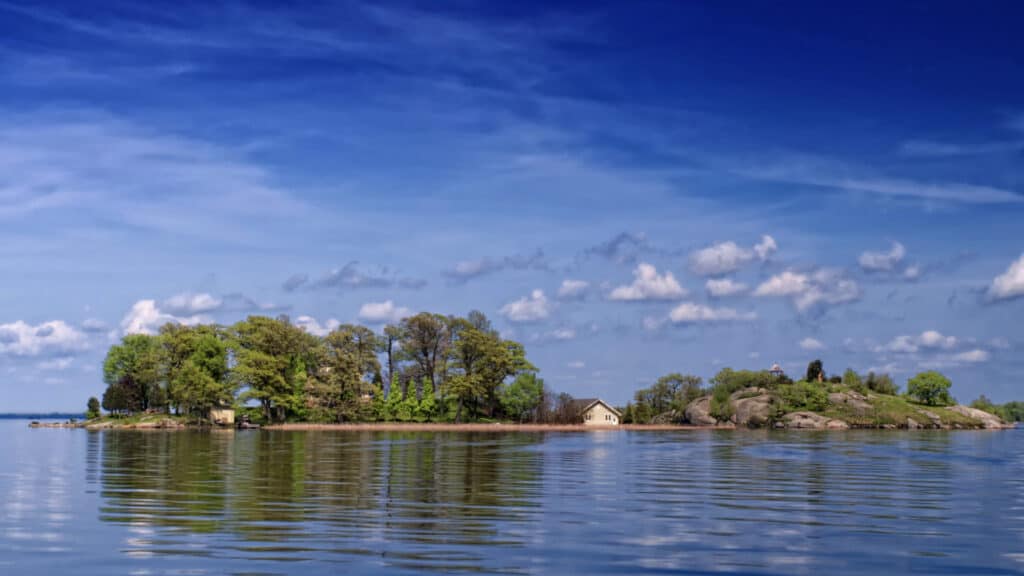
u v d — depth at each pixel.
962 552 23.20
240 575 19.77
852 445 88.19
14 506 31.11
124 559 21.41
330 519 28.14
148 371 157.75
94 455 63.84
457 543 23.84
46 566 20.66
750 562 21.77
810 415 179.00
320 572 20.12
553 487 39.28
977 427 184.50
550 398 187.25
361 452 68.75
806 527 27.16
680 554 22.66
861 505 32.88
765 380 196.25
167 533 25.11
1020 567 21.39
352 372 160.50
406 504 32.38
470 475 45.72
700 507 32.00
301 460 57.62
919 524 27.94
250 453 66.88
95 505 31.44
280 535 24.88
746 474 47.44
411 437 109.44
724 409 187.62
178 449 73.56
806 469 51.50
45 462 55.28
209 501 32.72
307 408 158.12
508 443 90.44
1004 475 47.41
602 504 32.81
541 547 23.39
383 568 20.59
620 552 22.81
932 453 71.69
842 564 21.62
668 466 53.66
